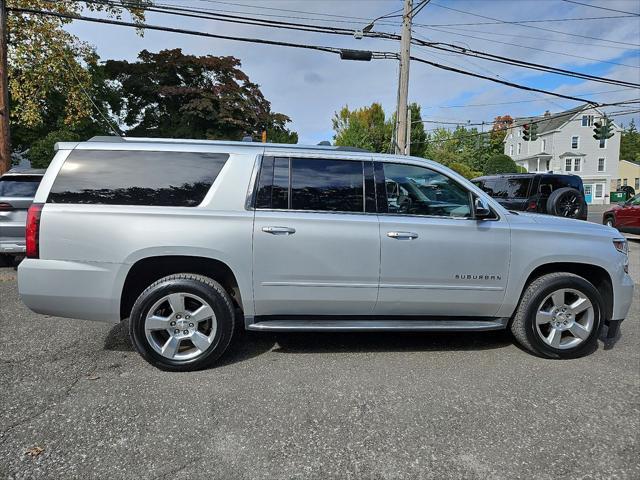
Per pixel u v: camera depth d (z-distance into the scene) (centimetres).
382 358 405
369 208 387
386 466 252
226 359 398
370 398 329
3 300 574
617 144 5019
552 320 408
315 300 380
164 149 374
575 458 262
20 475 238
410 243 383
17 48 1326
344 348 429
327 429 288
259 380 356
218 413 305
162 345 373
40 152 1602
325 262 375
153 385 345
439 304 395
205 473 243
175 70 2655
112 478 237
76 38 1516
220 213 366
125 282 365
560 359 409
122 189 363
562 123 5034
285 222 371
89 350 412
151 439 273
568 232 408
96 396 326
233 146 384
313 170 386
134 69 2558
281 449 266
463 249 390
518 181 1120
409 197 399
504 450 268
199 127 2616
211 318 371
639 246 1309
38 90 1426
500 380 362
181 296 367
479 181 1291
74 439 271
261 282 372
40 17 1349
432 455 262
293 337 458
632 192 4019
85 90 1545
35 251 353
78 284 353
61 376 357
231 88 2672
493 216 402
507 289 399
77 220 353
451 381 359
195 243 359
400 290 387
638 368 390
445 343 448
